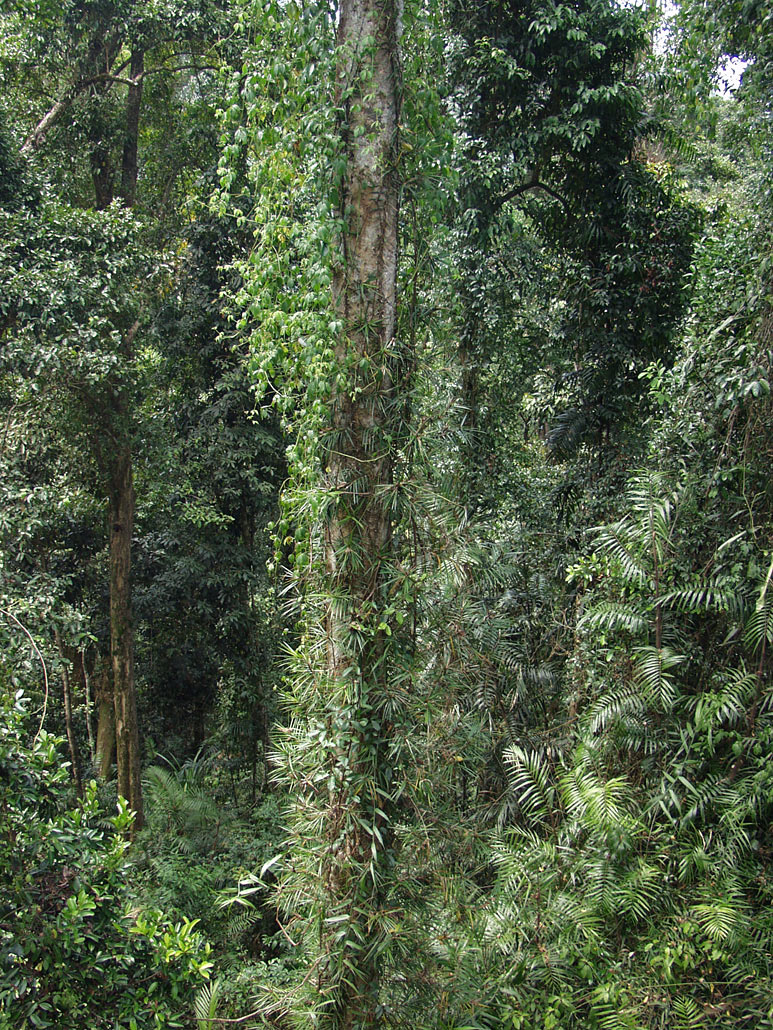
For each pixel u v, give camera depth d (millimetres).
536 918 3867
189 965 3076
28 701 3117
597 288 7336
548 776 5008
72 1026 2738
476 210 6898
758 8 4832
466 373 7074
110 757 10320
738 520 4039
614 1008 3438
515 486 7426
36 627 6230
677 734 4016
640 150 8016
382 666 3426
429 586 3605
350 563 3439
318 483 3516
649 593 4230
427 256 3697
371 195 3430
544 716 5836
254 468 10055
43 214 6676
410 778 3461
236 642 10781
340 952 3146
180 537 10547
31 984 2645
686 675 4184
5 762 2783
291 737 3625
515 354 8055
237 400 9883
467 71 7078
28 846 2834
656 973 3477
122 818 3162
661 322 7180
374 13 3383
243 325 3729
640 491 4184
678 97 7035
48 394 6875
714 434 4211
